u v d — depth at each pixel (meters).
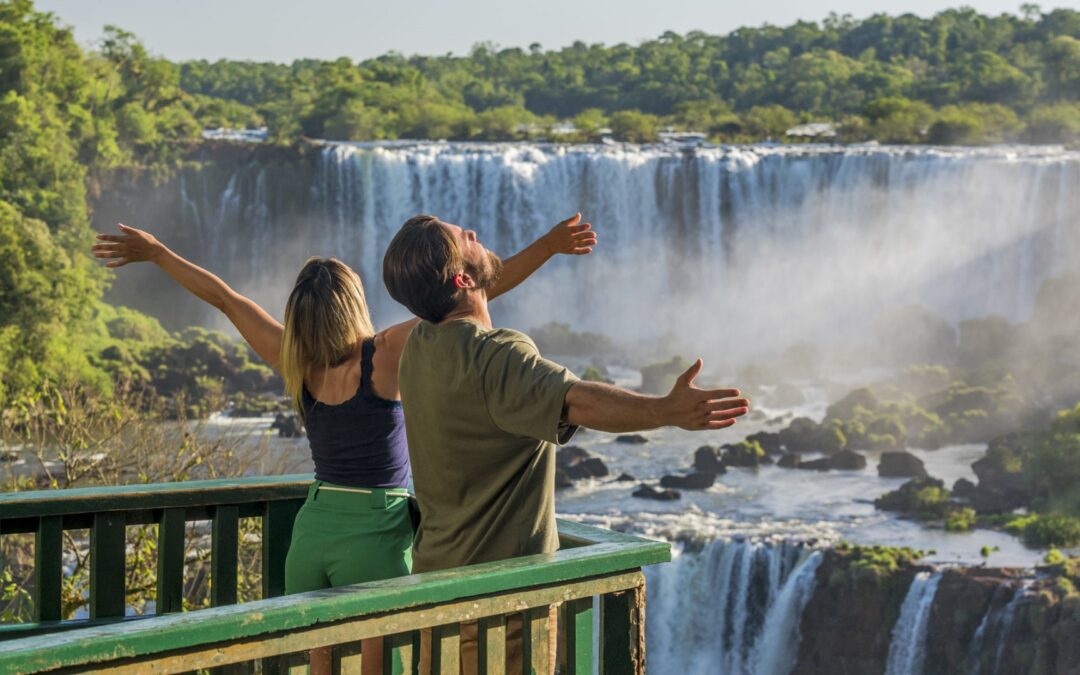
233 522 4.22
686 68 172.75
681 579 30.72
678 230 66.31
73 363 46.28
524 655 3.11
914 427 44.97
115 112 73.62
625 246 66.25
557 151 69.12
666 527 32.22
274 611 2.68
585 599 3.19
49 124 65.44
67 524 4.06
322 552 3.75
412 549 3.56
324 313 3.70
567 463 39.03
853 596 28.11
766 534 31.17
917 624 27.16
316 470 3.86
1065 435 35.81
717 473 39.41
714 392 2.87
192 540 11.10
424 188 64.62
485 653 3.04
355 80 122.25
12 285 46.28
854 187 66.06
